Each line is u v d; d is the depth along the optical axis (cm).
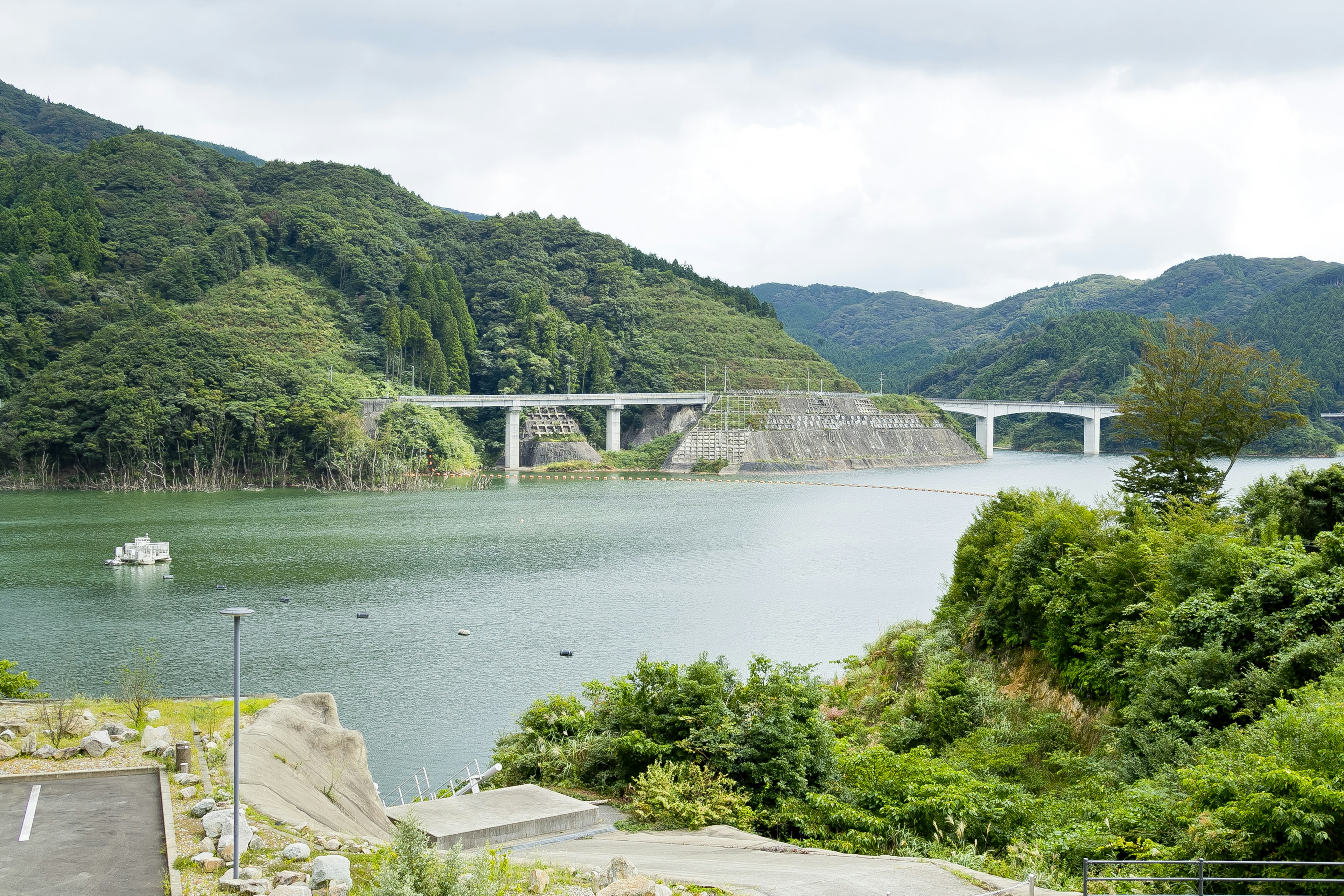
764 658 3759
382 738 5647
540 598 9919
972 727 4669
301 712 3128
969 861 2628
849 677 6481
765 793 3294
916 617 9056
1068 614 4847
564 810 2939
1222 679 3569
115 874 1914
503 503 19475
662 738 3472
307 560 12081
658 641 8069
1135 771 3459
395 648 7769
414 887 1680
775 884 2047
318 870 1905
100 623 8500
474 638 8144
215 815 2131
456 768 5159
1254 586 3791
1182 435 6669
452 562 12112
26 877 1895
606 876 2005
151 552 11538
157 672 6944
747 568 11938
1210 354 6781
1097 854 2625
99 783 2459
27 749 2639
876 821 3055
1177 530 4800
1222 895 2233
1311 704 2680
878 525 16438
